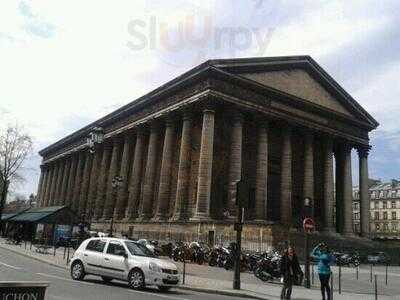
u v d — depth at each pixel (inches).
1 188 3489.2
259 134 2288.4
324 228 2503.7
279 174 2532.0
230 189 2107.5
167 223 2117.4
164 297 698.8
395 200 5324.8
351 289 1006.4
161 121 2534.5
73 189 3745.1
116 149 2984.7
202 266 1384.1
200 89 2161.7
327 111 2596.0
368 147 2871.6
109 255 850.8
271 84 2380.7
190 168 2304.4
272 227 1647.4
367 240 2559.1
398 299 848.9
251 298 795.4
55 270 1061.1
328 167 2591.0
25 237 2417.6
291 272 774.5
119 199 2723.9
